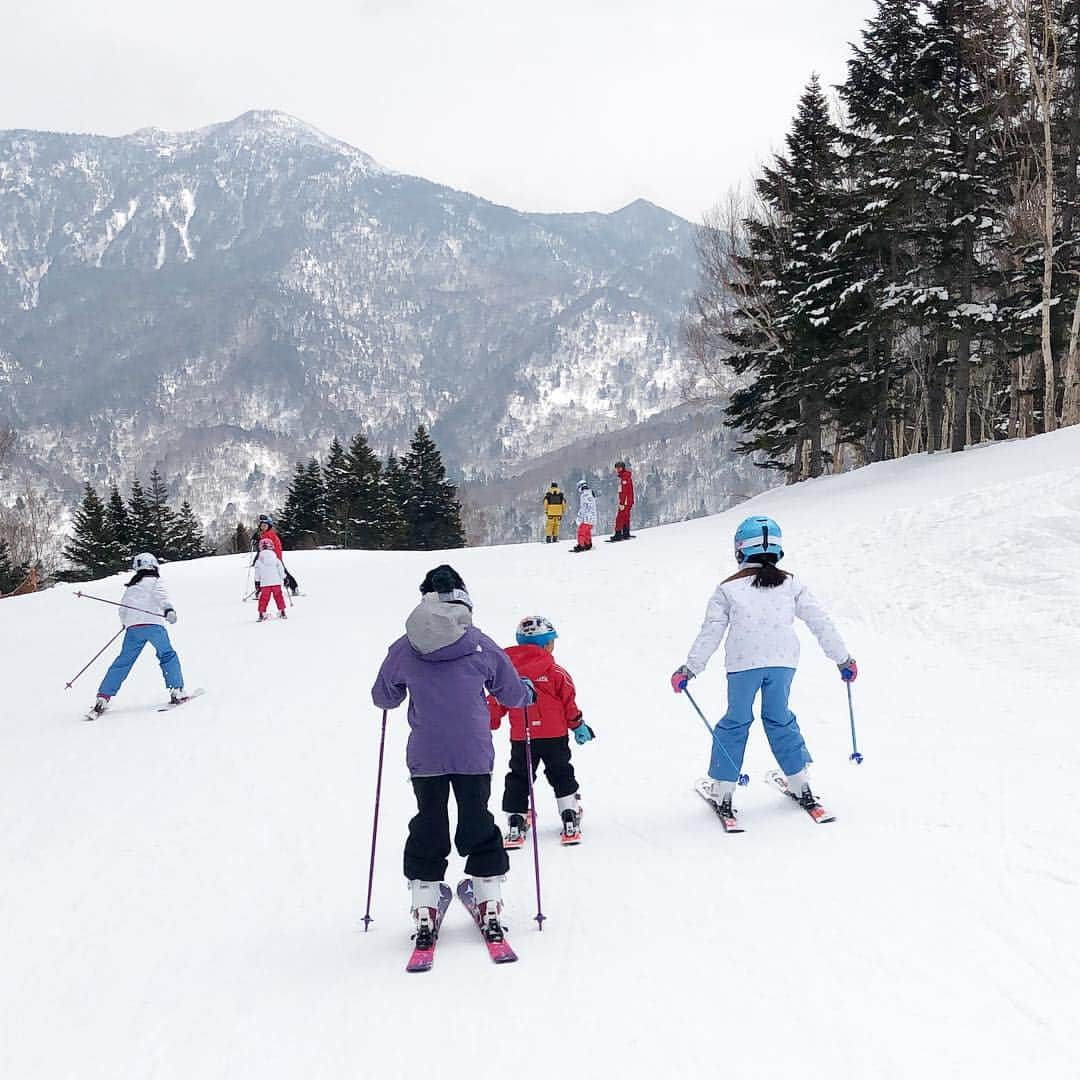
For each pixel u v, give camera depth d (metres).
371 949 4.09
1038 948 3.58
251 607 18.50
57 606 20.86
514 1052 3.12
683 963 3.69
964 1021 3.12
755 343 35.25
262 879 5.05
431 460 75.56
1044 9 25.98
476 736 4.11
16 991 3.86
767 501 25.39
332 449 74.31
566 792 5.29
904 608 10.80
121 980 3.91
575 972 3.69
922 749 6.48
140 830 6.03
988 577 10.78
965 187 25.67
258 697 10.21
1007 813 5.04
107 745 8.57
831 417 33.25
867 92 31.28
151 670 12.61
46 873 5.31
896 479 22.11
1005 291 28.75
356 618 15.76
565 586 16.50
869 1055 2.95
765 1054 3.00
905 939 3.73
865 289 28.67
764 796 5.85
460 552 27.06
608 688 9.45
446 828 4.11
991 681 8.06
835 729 7.23
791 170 33.78
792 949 3.73
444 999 3.54
